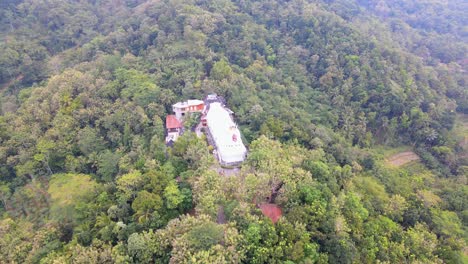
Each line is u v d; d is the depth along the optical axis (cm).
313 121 11138
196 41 12219
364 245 6494
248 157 7512
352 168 9362
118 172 7875
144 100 9594
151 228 5884
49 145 8562
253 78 11875
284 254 5475
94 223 6431
